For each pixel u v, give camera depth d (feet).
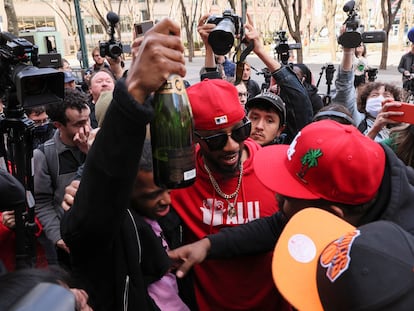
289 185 3.85
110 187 2.85
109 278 3.44
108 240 3.16
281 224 4.57
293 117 6.95
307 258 3.09
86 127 6.73
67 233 3.16
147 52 2.58
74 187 3.94
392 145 5.77
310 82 15.57
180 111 3.01
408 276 2.24
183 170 3.06
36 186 7.02
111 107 2.70
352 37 8.47
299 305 2.85
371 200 3.59
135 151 2.78
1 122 4.87
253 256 4.82
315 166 3.61
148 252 3.69
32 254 5.11
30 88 4.46
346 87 8.82
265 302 4.96
